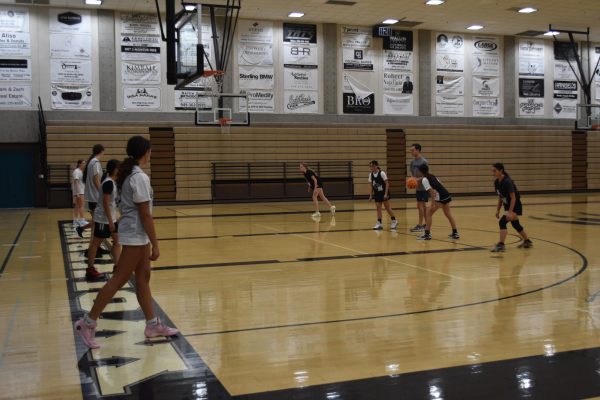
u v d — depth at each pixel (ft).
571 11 65.77
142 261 14.44
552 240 33.63
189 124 65.05
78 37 61.62
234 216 49.62
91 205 24.23
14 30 59.98
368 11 65.00
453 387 11.31
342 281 22.21
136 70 63.46
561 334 14.99
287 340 14.58
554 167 79.10
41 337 14.96
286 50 68.59
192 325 16.05
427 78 74.18
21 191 61.52
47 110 61.21
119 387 11.46
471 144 75.05
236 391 11.20
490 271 24.16
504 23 71.00
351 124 70.44
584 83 74.64
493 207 57.31
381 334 15.08
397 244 32.30
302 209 56.80
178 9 61.57
